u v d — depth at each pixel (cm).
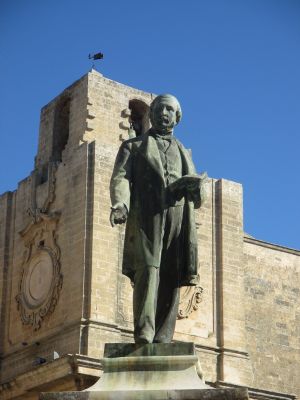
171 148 1091
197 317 4375
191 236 1058
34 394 4016
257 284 4853
